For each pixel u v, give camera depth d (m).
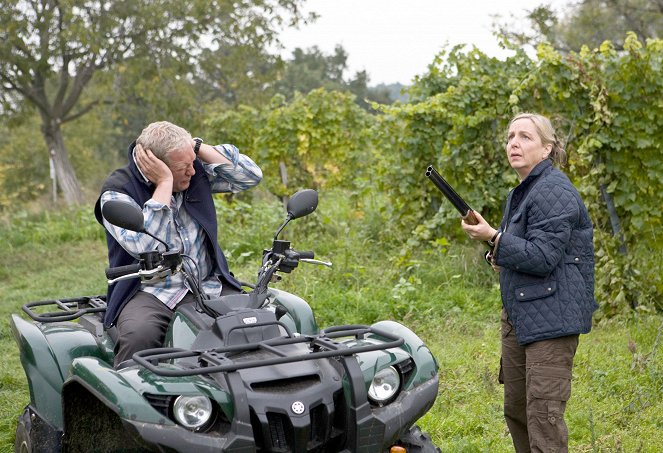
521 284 3.90
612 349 6.39
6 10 26.19
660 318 7.02
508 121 9.05
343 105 13.50
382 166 10.26
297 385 3.55
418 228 9.48
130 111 31.09
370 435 3.53
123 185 4.41
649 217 7.41
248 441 3.30
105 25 26.58
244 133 14.72
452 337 7.16
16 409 5.80
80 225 16.30
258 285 4.14
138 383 3.40
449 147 9.46
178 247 4.42
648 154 7.32
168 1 27.08
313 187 13.59
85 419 3.71
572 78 7.46
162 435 3.28
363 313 7.84
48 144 29.95
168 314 4.20
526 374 3.95
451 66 10.22
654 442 4.70
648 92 7.22
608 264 7.32
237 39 28.47
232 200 13.75
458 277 8.64
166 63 27.72
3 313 9.47
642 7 23.94
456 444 4.75
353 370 3.55
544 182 3.92
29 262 13.16
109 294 4.42
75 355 4.30
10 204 33.72
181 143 4.27
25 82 27.72
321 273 8.98
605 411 5.20
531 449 3.92
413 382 3.77
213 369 3.33
